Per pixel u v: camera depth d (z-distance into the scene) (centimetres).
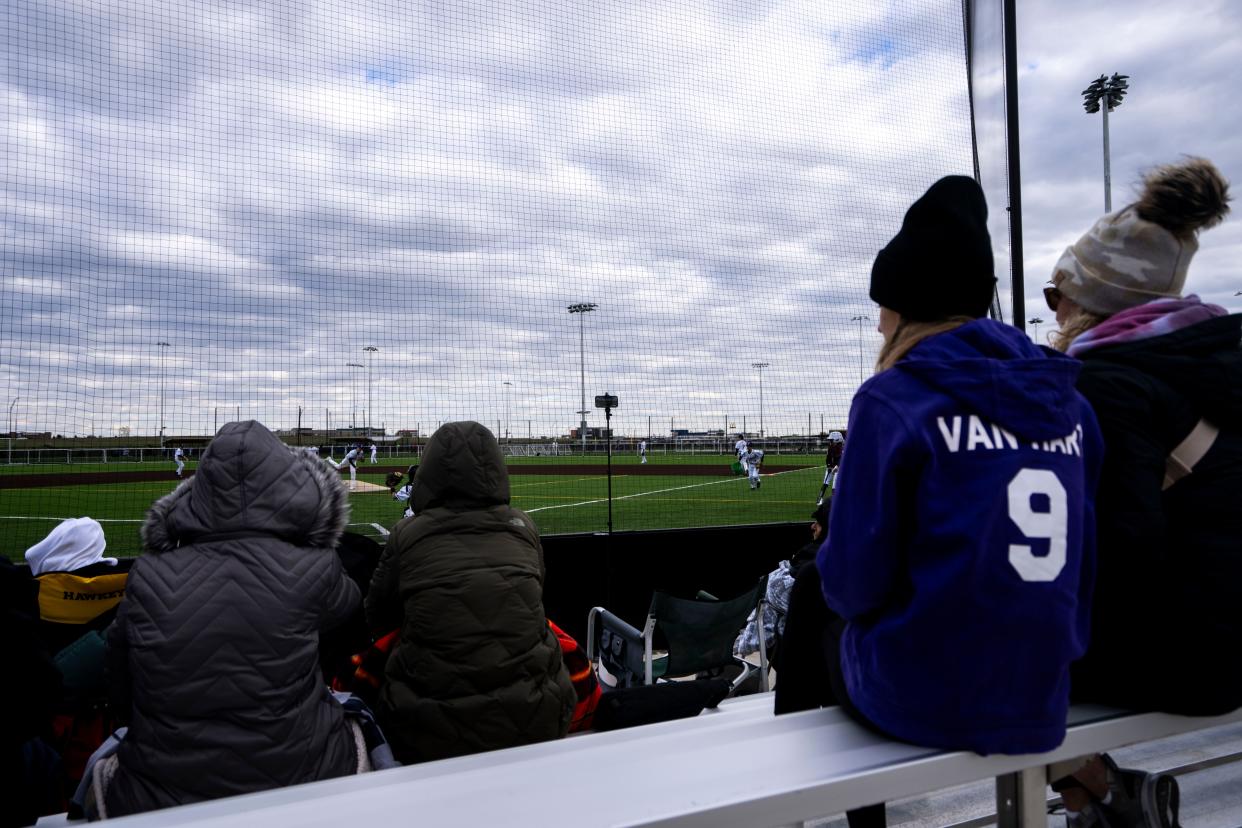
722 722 118
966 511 101
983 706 100
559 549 538
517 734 191
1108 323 139
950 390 106
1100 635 124
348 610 185
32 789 195
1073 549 104
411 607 197
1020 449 104
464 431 216
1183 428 123
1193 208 135
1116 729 117
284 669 162
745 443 2058
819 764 95
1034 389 106
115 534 1131
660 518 1353
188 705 154
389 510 1491
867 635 115
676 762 93
